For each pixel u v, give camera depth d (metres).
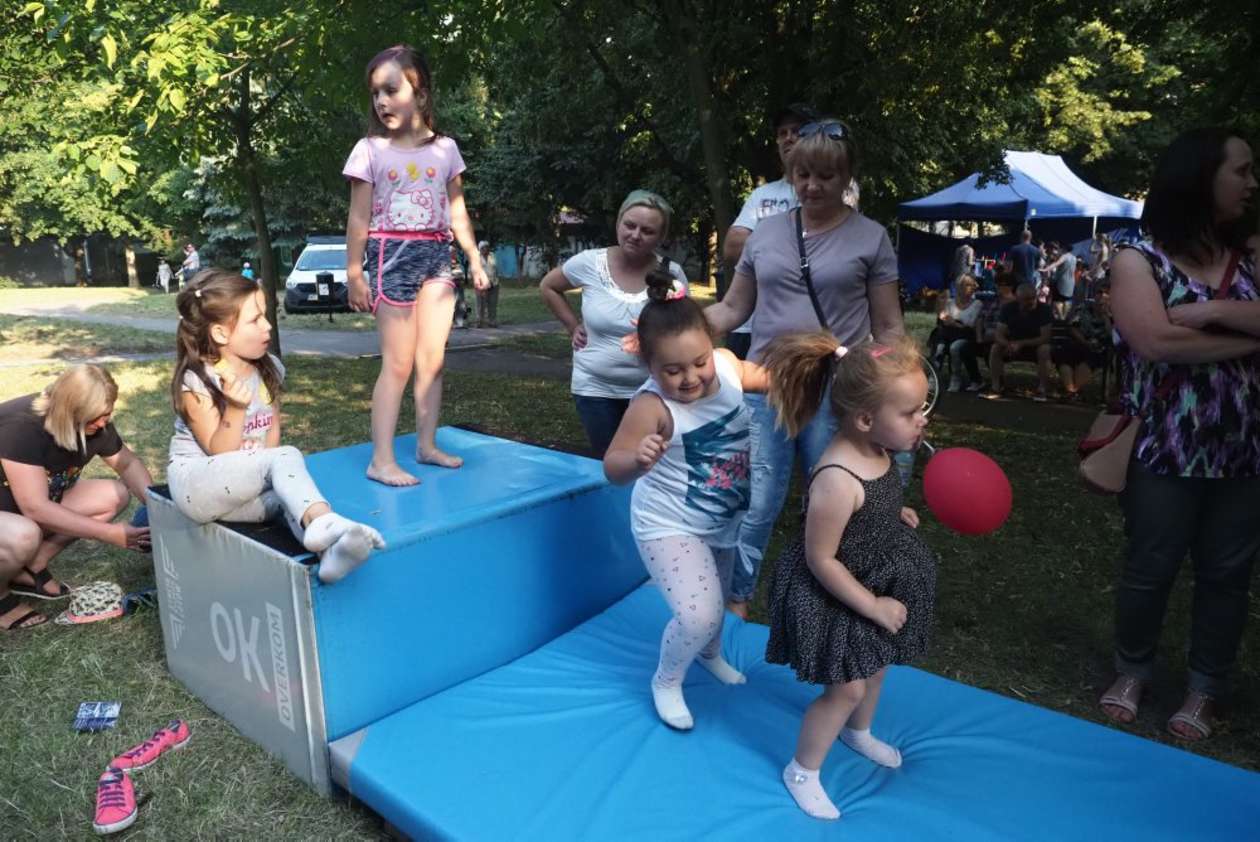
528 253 33.22
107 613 4.03
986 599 4.42
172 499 3.19
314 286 18.41
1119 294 2.94
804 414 2.68
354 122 11.44
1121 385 3.12
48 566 4.61
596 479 3.61
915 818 2.38
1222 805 2.44
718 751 2.67
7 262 39.38
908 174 11.60
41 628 3.95
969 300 10.72
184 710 3.29
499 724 2.80
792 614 2.40
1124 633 3.30
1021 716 2.91
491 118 27.77
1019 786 2.53
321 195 28.19
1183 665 3.71
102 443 4.12
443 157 3.63
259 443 3.35
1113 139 26.98
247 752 3.02
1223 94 7.60
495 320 17.66
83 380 3.83
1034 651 3.88
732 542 2.96
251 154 11.08
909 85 8.47
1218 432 2.89
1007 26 8.23
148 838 2.61
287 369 11.46
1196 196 2.80
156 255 41.12
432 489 3.46
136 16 7.75
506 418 8.64
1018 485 6.43
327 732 2.73
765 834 2.31
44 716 3.24
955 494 2.38
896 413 2.23
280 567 2.70
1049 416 8.97
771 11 7.50
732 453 2.79
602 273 3.99
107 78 8.24
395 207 3.54
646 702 2.94
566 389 10.35
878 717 2.91
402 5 7.11
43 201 29.95
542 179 24.14
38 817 2.69
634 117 10.18
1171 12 7.70
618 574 3.76
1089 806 2.44
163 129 9.16
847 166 3.24
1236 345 2.76
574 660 3.24
